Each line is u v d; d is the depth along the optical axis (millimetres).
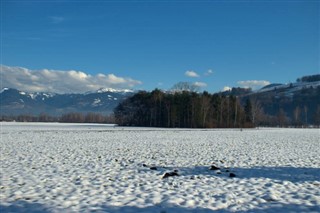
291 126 145875
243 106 134875
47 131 63812
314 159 22109
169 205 10336
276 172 16625
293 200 11102
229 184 13570
